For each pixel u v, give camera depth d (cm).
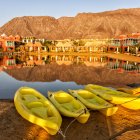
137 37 7644
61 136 738
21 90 1067
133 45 7125
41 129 780
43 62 4244
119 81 1992
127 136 742
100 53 8169
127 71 2805
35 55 7025
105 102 955
